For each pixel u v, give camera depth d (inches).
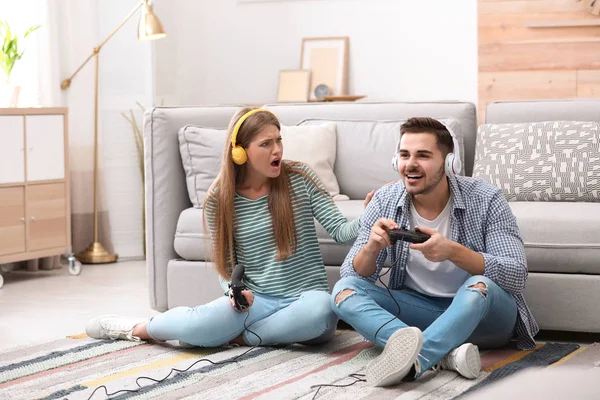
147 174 124.0
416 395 75.9
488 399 22.7
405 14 180.2
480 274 86.2
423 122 87.8
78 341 103.2
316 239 101.3
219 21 195.6
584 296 99.2
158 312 125.0
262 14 192.1
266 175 97.3
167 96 195.2
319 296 94.1
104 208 181.5
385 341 85.1
